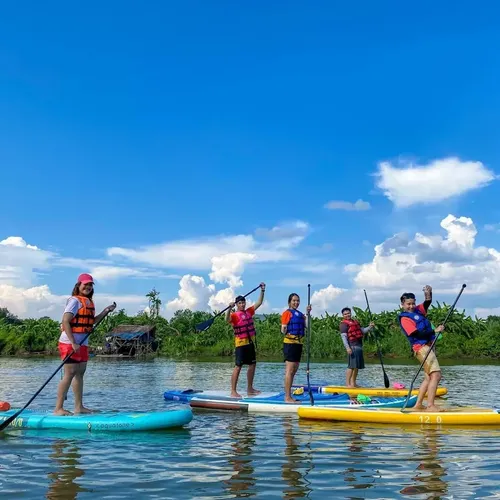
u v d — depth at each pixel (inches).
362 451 219.8
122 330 2194.9
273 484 171.3
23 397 437.7
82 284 289.6
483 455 211.6
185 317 2566.4
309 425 290.0
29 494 161.0
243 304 394.6
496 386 589.0
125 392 484.4
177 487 168.2
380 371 900.6
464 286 317.7
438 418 291.6
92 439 244.8
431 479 175.9
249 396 385.4
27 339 2273.6
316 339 1850.4
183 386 562.9
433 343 313.6
